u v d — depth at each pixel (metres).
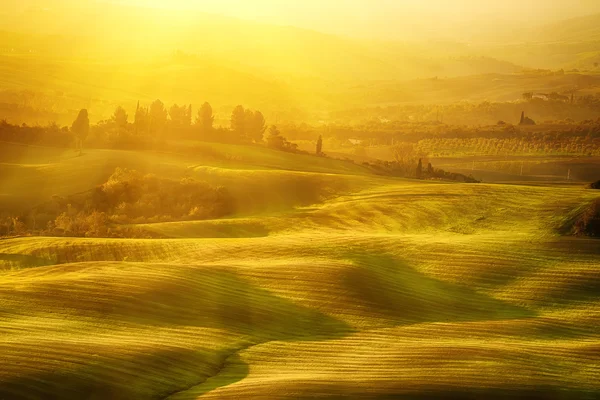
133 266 56.81
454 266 61.09
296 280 55.38
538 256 62.94
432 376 37.22
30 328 42.25
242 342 43.72
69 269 55.72
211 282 53.84
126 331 43.50
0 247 67.38
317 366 39.50
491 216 83.31
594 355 41.47
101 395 34.00
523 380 36.91
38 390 33.28
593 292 55.16
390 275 58.78
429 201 92.50
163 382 36.38
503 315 51.75
